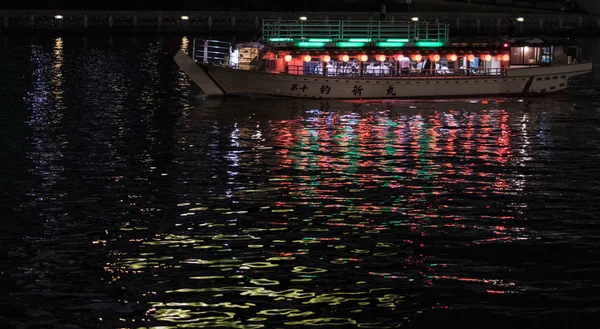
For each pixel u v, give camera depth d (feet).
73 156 106.22
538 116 141.28
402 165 102.37
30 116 135.54
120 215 80.84
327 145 114.42
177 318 59.00
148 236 74.84
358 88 156.15
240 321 58.70
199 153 108.78
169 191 89.56
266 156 107.04
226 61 159.22
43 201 85.40
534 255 70.54
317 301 61.77
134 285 64.18
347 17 297.12
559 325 58.29
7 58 218.79
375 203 85.51
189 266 68.03
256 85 155.33
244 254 70.59
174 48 154.71
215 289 63.62
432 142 116.88
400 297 62.54
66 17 297.53
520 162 104.22
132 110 144.05
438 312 60.23
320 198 87.15
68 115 137.49
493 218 80.53
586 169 100.48
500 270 67.46
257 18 287.69
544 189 90.99
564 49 166.20
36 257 69.67
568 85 184.65
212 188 90.89
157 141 116.67
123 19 299.99
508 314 59.88
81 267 67.67
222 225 77.97
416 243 73.46
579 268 67.77
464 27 297.33
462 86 159.63
